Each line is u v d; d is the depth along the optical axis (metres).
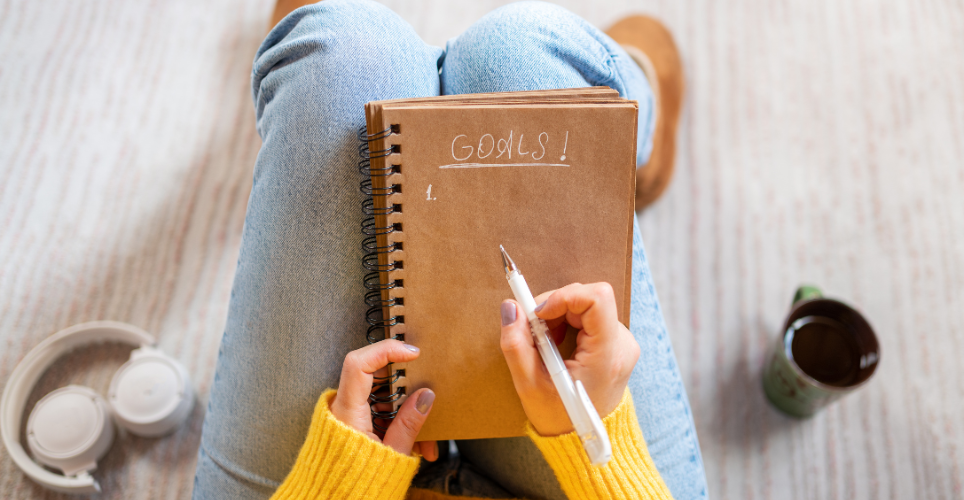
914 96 1.13
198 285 1.00
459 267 0.51
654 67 1.06
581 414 0.43
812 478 0.97
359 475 0.49
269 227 0.55
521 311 0.48
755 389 1.00
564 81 0.60
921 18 1.16
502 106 0.48
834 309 0.89
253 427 0.57
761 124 1.12
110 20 1.10
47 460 0.86
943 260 1.06
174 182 1.04
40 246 0.99
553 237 0.51
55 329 0.97
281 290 0.55
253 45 1.11
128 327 0.93
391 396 0.52
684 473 0.61
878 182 1.09
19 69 1.06
